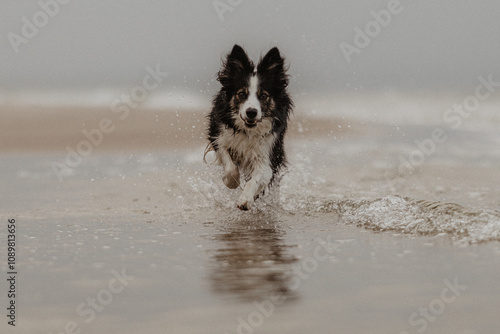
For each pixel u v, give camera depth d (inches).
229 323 137.2
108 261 202.8
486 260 193.0
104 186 404.5
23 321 140.9
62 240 240.5
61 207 329.1
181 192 375.9
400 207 279.3
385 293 158.9
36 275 184.2
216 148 345.1
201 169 461.7
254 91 320.2
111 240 240.7
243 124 325.1
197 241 238.4
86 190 388.5
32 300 157.6
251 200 302.5
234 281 174.1
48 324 138.6
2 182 425.4
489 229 235.5
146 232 259.1
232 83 329.1
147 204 339.0
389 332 129.6
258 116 311.1
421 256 201.9
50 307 151.3
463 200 333.7
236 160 340.8
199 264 197.2
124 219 293.1
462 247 214.4
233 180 325.7
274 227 270.1
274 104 330.3
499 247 212.1
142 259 205.6
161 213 310.8
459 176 436.8
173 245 230.2
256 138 329.4
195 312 145.4
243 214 307.9
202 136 501.4
